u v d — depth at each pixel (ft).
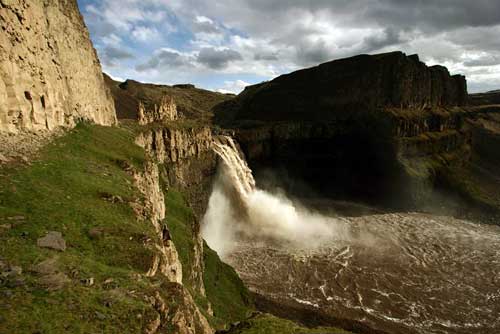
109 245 62.90
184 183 267.18
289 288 189.06
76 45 152.97
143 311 46.96
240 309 145.59
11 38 91.91
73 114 135.44
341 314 163.63
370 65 468.75
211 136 352.08
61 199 71.97
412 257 237.25
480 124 605.31
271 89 558.56
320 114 490.49
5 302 40.93
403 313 167.22
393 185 392.68
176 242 128.36
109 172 100.68
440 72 552.82
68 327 40.45
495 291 191.21
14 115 91.56
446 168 419.54
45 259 51.34
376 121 422.82
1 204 62.90
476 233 292.40
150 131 230.68
